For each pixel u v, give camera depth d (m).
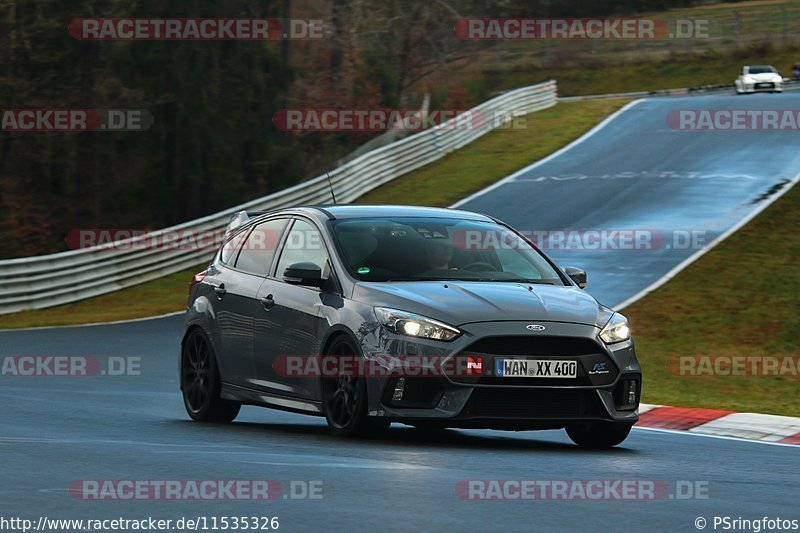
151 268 98.31
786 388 56.72
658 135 144.38
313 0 194.75
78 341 66.62
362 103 191.00
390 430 34.28
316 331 32.16
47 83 149.00
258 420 37.62
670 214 102.50
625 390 31.09
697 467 28.33
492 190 119.12
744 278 80.12
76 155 154.00
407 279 32.31
